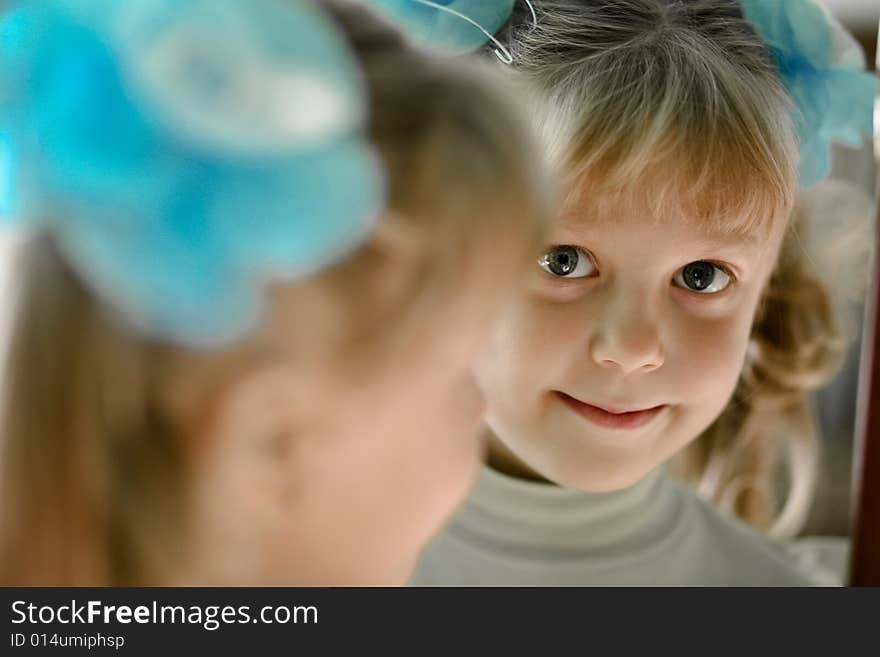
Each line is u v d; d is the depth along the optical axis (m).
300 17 0.29
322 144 0.29
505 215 0.33
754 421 0.64
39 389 0.30
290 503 0.32
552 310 0.46
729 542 0.55
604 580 0.50
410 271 0.31
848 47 0.53
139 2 0.28
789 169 0.52
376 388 0.31
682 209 0.47
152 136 0.28
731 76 0.49
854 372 0.61
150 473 0.30
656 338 0.47
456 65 0.33
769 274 0.57
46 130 0.28
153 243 0.28
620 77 0.48
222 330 0.29
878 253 0.49
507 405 0.48
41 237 0.29
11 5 0.29
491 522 0.49
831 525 0.61
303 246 0.29
